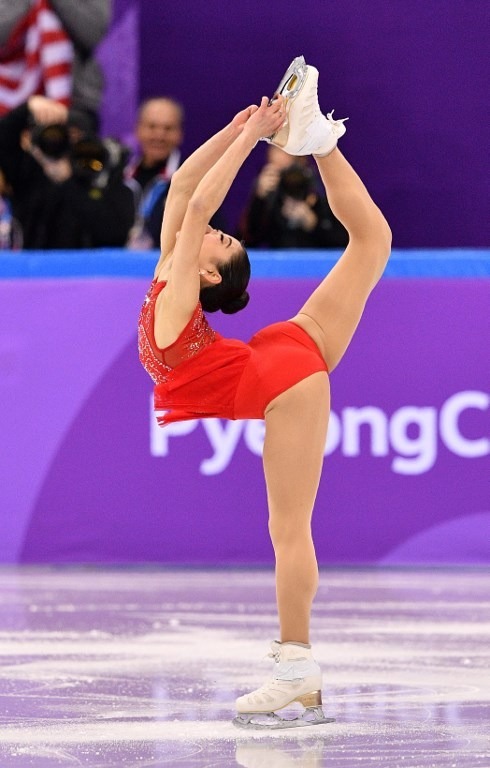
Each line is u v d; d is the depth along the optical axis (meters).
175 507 22.64
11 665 12.68
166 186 25.08
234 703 10.66
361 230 10.99
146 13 31.64
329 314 10.81
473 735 9.31
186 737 9.28
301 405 10.30
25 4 28.80
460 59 31.33
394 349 22.31
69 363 22.77
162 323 10.26
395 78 31.53
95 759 8.50
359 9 31.45
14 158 24.50
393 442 22.30
